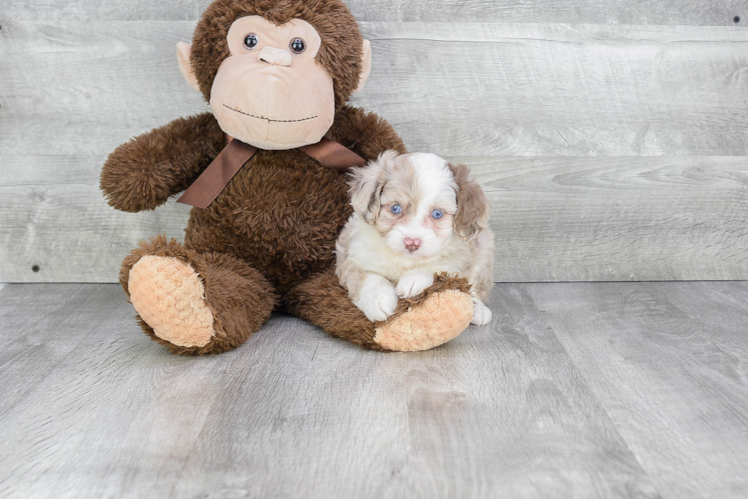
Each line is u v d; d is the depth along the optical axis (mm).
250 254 1577
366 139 1599
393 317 1354
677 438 1099
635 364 1373
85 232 1892
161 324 1288
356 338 1420
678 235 1947
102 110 1821
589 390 1257
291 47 1413
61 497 939
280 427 1114
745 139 1903
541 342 1483
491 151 1869
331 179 1571
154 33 1776
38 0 1749
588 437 1097
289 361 1368
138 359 1382
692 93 1865
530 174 1888
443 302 1323
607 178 1900
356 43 1496
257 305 1513
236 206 1539
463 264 1452
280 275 1608
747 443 1086
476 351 1431
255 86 1358
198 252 1569
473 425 1128
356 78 1518
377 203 1351
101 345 1458
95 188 1859
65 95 1809
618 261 1954
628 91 1854
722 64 1857
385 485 970
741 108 1883
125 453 1041
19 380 1285
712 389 1268
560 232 1927
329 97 1446
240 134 1428
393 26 1787
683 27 1833
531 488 965
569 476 993
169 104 1822
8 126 1825
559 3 1798
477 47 1809
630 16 1820
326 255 1587
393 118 1840
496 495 949
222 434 1094
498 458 1035
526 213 1911
